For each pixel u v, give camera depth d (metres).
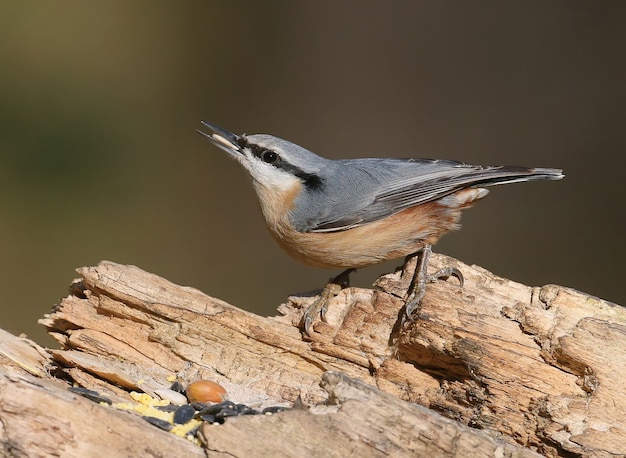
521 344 6.09
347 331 6.81
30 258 13.01
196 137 15.41
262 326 6.87
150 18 16.53
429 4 16.09
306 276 13.49
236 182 14.77
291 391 6.60
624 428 5.61
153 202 14.38
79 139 14.93
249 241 14.08
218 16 16.55
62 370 6.54
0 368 5.42
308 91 16.03
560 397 5.84
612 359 5.81
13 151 14.55
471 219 13.79
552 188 14.02
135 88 15.81
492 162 14.54
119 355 6.83
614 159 14.15
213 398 6.22
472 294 6.43
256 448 5.04
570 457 5.66
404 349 6.53
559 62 15.10
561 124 14.59
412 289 6.92
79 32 16.09
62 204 14.04
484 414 6.02
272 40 16.44
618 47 14.90
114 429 5.02
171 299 6.93
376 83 15.81
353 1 16.41
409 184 7.71
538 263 13.15
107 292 6.93
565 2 15.41
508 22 15.61
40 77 15.48
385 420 5.18
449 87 15.45
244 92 16.11
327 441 5.10
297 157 7.91
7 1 15.88
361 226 7.63
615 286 12.79
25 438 4.91
